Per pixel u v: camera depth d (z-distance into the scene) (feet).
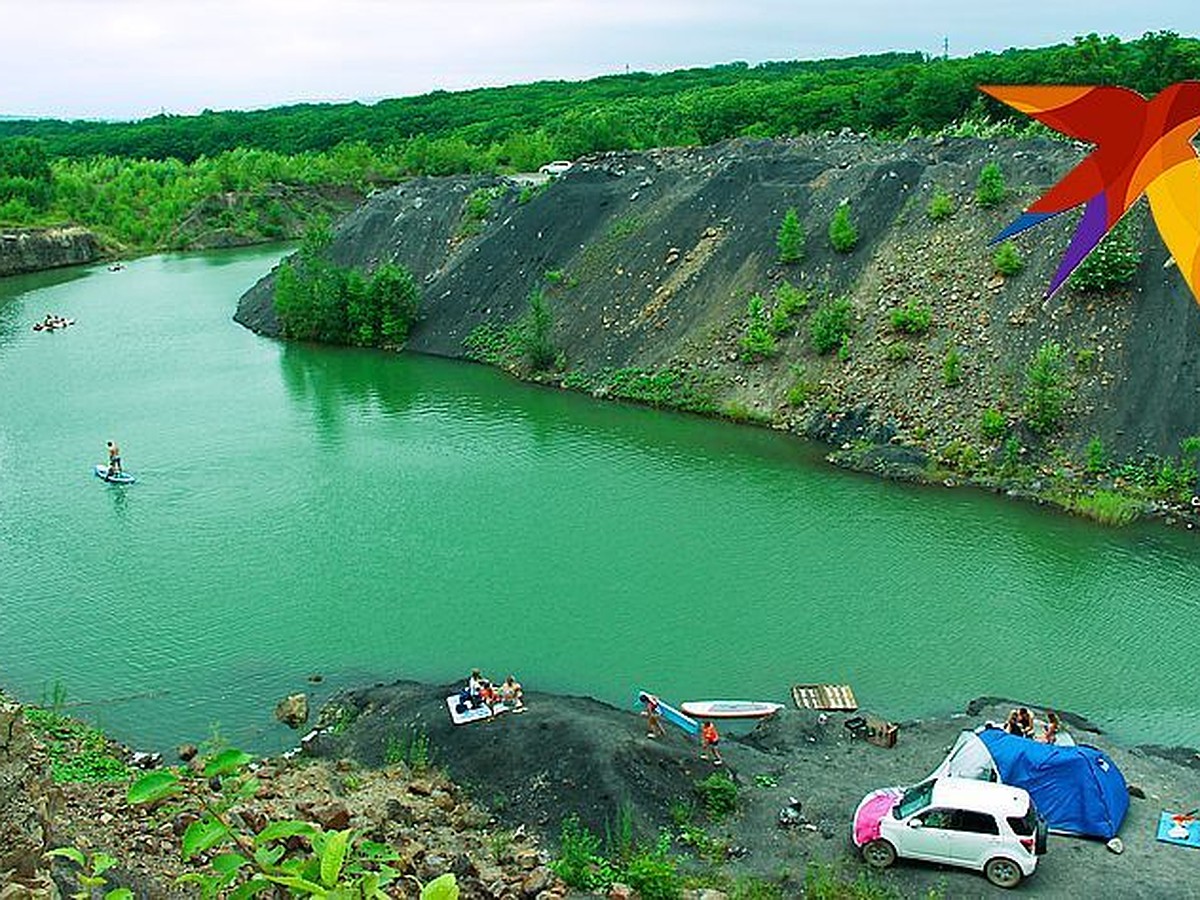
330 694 107.76
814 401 186.19
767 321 205.87
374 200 323.16
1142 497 148.46
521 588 129.08
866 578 130.11
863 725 99.40
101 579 133.18
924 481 159.63
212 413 204.23
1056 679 108.47
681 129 439.22
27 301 332.60
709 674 110.32
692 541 141.28
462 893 72.49
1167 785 89.25
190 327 286.87
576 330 231.09
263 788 86.07
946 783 79.51
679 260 232.32
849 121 351.46
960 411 169.99
